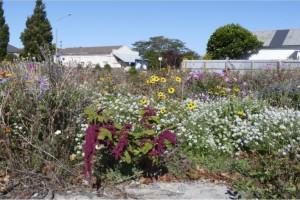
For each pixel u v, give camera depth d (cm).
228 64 1858
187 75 1155
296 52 5203
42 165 483
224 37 5300
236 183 479
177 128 610
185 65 1862
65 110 525
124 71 1600
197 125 632
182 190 475
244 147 614
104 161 501
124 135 454
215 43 5375
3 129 489
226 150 591
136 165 502
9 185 454
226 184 495
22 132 504
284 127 614
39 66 582
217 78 1130
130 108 652
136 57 7769
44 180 465
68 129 515
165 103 751
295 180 446
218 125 648
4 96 517
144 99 705
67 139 511
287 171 453
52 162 482
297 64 1652
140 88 1063
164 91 984
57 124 519
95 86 833
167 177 504
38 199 434
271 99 955
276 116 657
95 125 452
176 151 554
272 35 6675
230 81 1153
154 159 488
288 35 6519
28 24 4988
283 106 931
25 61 669
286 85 1013
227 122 648
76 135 531
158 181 497
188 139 596
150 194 462
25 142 495
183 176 510
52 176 465
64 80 547
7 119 506
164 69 1392
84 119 551
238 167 528
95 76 991
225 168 535
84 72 803
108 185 471
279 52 5409
